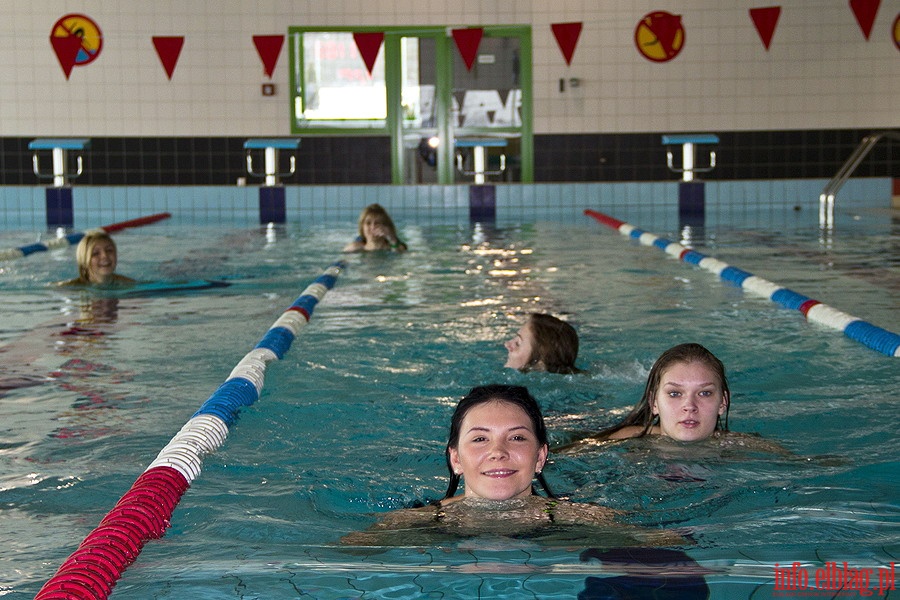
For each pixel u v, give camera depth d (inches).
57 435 105.9
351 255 282.0
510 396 79.4
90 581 64.0
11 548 74.4
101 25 480.4
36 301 201.3
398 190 463.2
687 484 87.2
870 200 473.4
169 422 111.1
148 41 482.9
